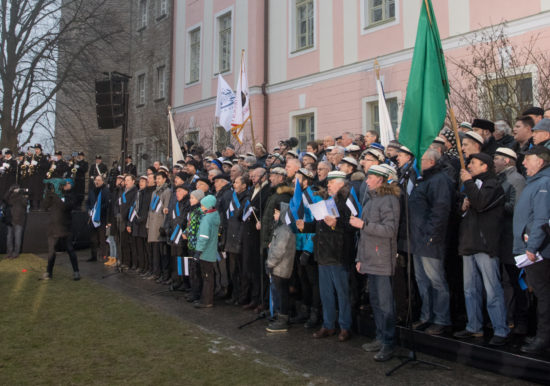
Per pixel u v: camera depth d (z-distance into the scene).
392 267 4.45
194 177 8.23
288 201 5.70
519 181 4.46
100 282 8.36
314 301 5.60
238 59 16.17
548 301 3.96
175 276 7.73
